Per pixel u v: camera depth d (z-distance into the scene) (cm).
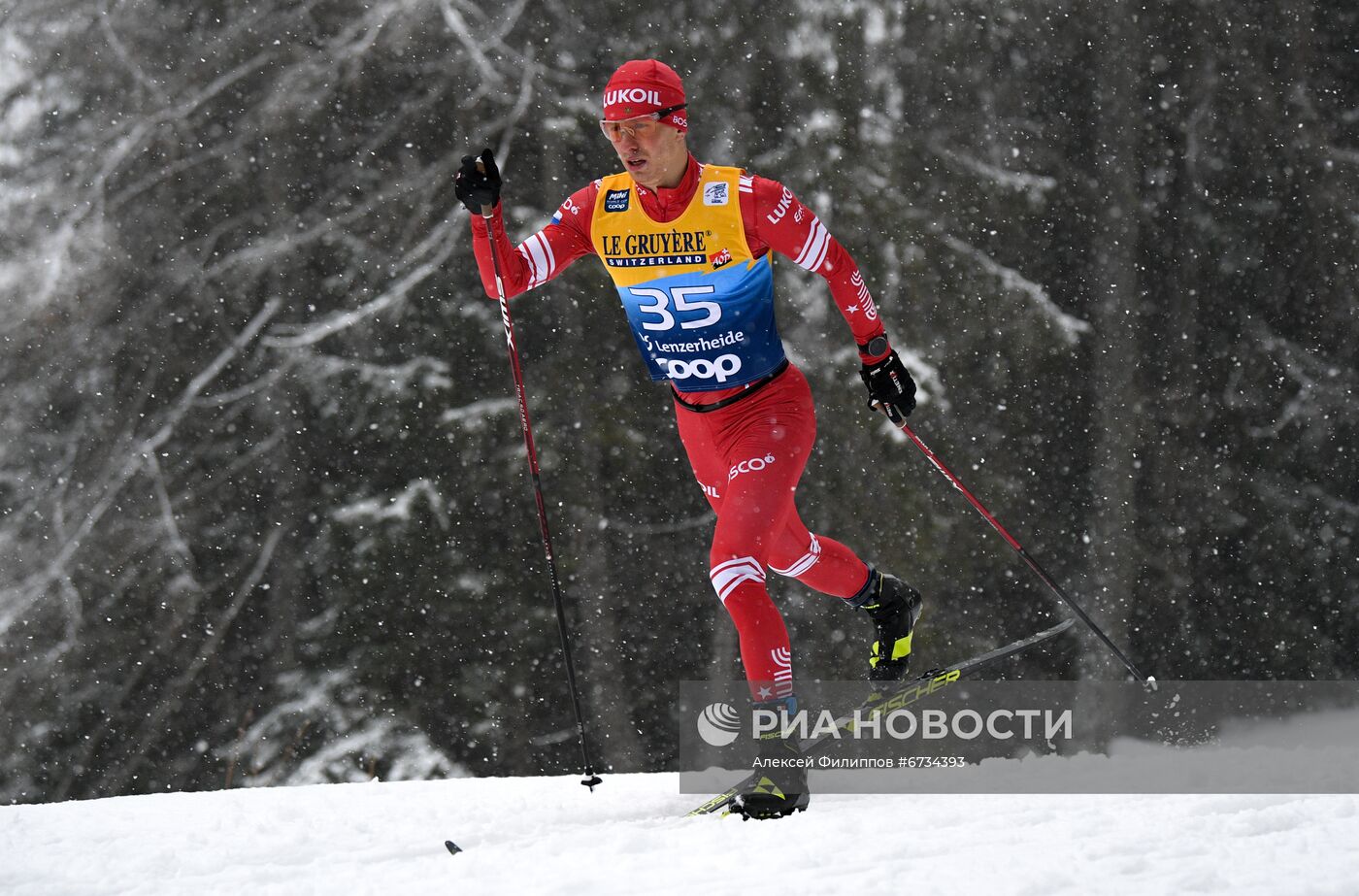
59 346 4291
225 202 4369
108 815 1216
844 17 4538
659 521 4447
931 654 4356
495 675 4244
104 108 4366
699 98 4491
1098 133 4616
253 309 4341
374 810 1174
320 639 4197
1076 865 735
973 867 736
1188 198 4609
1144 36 4597
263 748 4122
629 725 4356
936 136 4541
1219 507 4538
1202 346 4588
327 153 4391
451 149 4400
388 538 4219
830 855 787
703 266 1120
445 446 4300
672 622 4444
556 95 4394
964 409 4428
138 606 4228
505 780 1402
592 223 1155
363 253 4350
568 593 4334
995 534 4428
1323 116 4659
